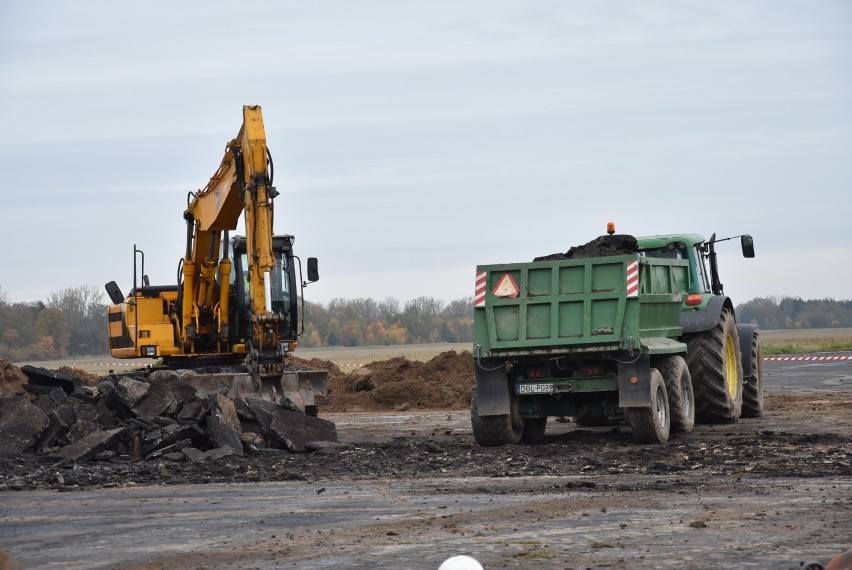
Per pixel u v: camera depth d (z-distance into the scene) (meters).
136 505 10.82
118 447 15.33
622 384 14.45
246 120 18.11
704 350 17.11
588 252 15.64
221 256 22.72
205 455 14.59
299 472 13.27
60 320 86.81
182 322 22.20
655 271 15.59
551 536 8.27
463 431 18.62
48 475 13.39
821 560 7.08
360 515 9.63
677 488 10.69
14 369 23.80
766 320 160.62
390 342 128.00
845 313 160.62
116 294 24.16
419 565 7.29
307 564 7.43
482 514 9.46
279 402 17.61
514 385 15.20
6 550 8.30
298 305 22.72
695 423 17.88
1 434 15.27
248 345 19.33
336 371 33.16
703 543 7.82
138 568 7.46
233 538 8.60
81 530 9.23
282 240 22.84
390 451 14.70
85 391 16.84
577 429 18.16
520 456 13.75
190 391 16.28
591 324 14.52
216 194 20.08
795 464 12.03
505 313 14.87
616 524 8.74
